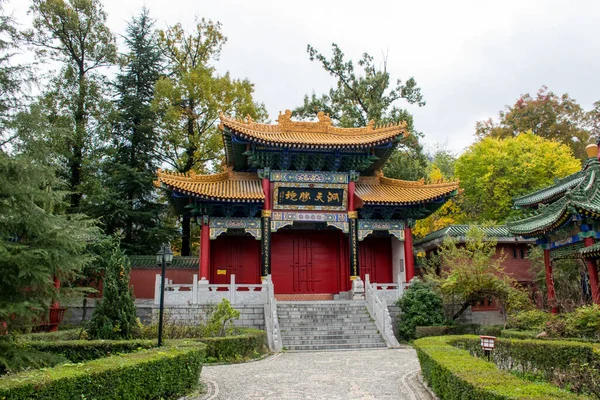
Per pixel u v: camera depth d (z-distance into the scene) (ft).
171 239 149.59
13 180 49.11
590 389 43.27
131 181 139.95
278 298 121.29
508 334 74.69
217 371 60.70
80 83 140.46
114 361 37.63
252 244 124.88
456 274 99.81
